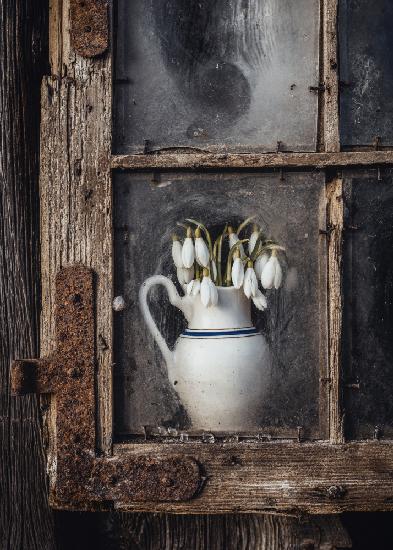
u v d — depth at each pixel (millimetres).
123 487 1418
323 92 1447
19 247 1613
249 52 1468
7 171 1606
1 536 1616
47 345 1442
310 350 1448
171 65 1463
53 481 1439
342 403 1437
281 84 1459
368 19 1476
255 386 1445
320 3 1457
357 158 1428
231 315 1443
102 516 1648
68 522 1637
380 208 1452
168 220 1451
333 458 1428
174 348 1450
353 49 1469
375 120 1463
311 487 1427
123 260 1448
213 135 1454
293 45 1462
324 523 1603
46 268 1441
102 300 1430
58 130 1441
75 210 1437
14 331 1617
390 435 1452
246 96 1461
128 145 1452
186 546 1628
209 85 1463
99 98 1438
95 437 1422
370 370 1452
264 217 1449
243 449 1427
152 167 1434
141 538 1638
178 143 1452
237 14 1474
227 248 1463
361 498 1429
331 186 1450
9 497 1617
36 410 1623
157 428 1445
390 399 1454
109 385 1426
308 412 1447
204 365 1438
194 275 1448
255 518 1624
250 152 1448
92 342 1424
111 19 1443
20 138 1606
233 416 1446
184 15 1472
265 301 1429
